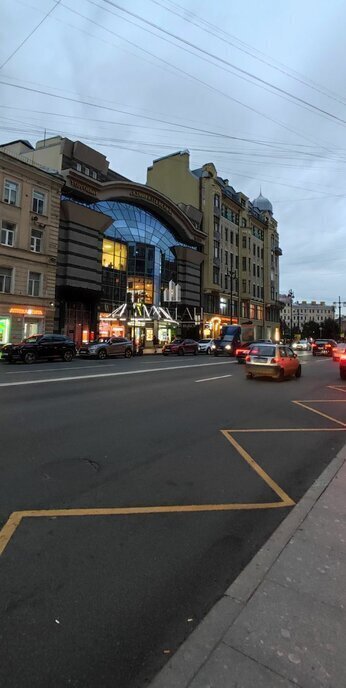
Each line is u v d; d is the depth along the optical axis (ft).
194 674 6.84
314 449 21.24
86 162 120.47
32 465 17.56
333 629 7.78
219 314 189.26
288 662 7.03
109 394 36.22
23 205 98.43
